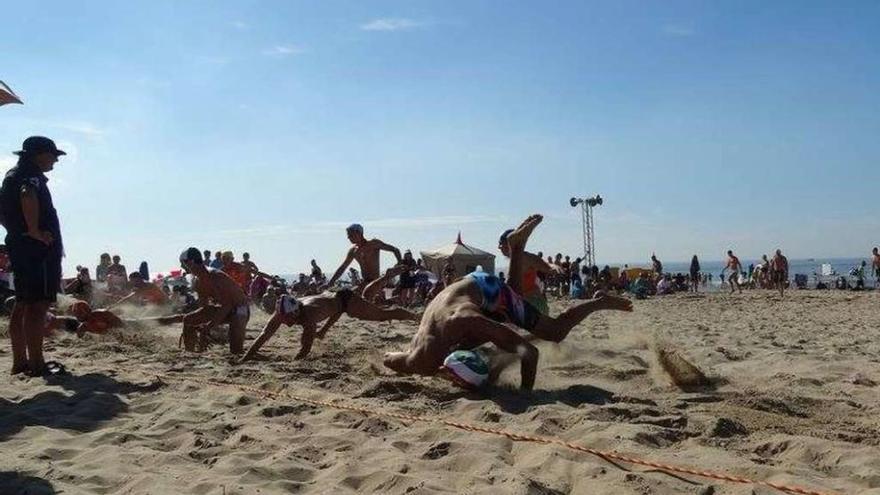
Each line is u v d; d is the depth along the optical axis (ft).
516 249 22.90
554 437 15.26
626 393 19.71
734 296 90.94
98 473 13.16
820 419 16.96
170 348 31.32
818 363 25.95
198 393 20.11
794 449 13.99
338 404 18.47
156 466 13.69
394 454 14.14
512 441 14.84
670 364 21.42
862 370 24.50
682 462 13.15
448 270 68.13
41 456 14.32
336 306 28.76
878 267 105.60
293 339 35.70
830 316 55.52
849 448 13.82
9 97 27.35
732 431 15.55
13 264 22.49
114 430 16.17
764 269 111.75
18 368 22.91
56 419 17.39
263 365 25.63
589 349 27.63
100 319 31.73
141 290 48.34
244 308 30.48
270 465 13.42
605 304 23.43
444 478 12.77
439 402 18.95
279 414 17.84
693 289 109.70
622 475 12.44
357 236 34.30
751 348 31.45
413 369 21.33
